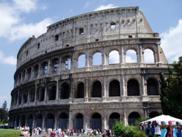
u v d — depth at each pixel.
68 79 92.00
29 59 117.62
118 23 91.31
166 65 82.75
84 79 88.81
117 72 84.44
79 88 92.62
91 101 85.38
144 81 81.94
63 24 103.00
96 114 86.12
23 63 124.44
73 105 87.62
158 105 78.69
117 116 83.25
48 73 100.25
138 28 89.25
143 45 86.12
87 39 94.06
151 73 82.25
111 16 92.88
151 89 83.88
